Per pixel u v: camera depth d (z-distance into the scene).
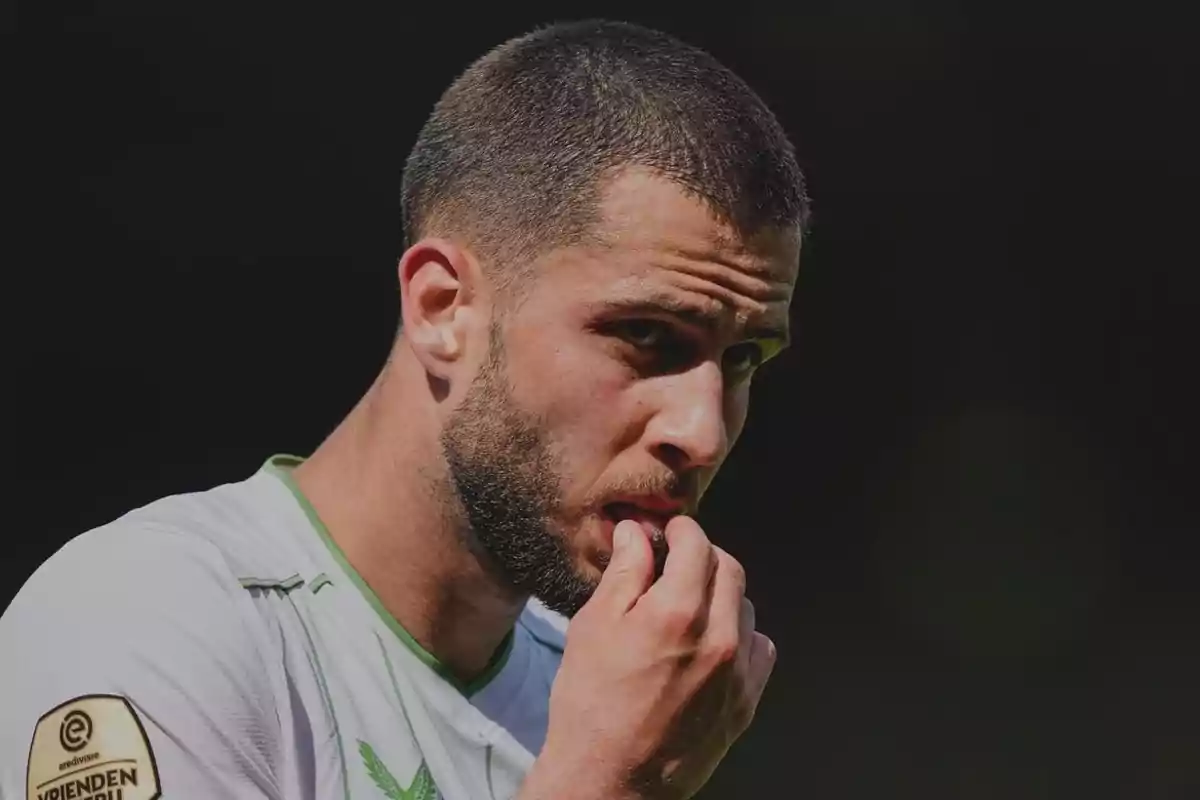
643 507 8.24
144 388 28.70
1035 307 32.53
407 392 8.66
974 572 32.34
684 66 8.52
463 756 8.66
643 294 7.97
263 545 8.41
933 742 30.94
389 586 8.55
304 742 7.79
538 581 8.39
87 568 7.73
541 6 28.16
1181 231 32.06
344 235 28.75
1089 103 31.28
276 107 27.86
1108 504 32.53
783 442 32.97
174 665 7.35
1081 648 31.84
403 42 27.84
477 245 8.47
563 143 8.27
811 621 32.47
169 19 27.03
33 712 7.31
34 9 26.48
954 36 30.53
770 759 30.97
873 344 32.53
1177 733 30.84
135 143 27.56
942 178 31.69
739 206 8.09
